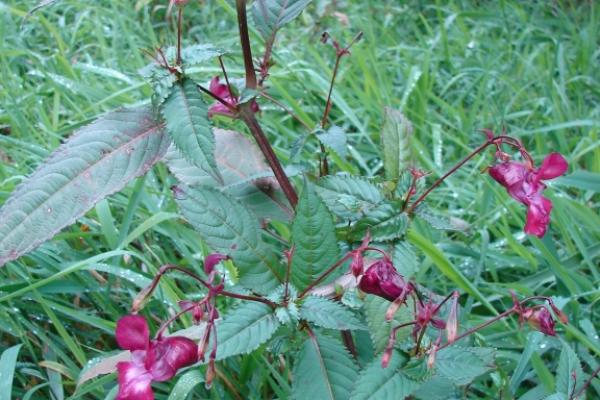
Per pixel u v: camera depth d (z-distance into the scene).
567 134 0.85
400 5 1.19
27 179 0.37
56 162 0.38
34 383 0.48
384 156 0.44
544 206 0.41
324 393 0.36
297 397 0.36
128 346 0.34
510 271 0.64
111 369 0.41
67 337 0.46
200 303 0.35
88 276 0.53
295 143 0.46
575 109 0.88
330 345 0.37
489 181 0.66
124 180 0.38
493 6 1.18
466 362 0.35
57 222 0.37
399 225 0.40
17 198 0.37
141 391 0.33
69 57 0.87
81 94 0.76
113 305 0.53
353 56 0.90
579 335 0.48
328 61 0.96
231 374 0.49
